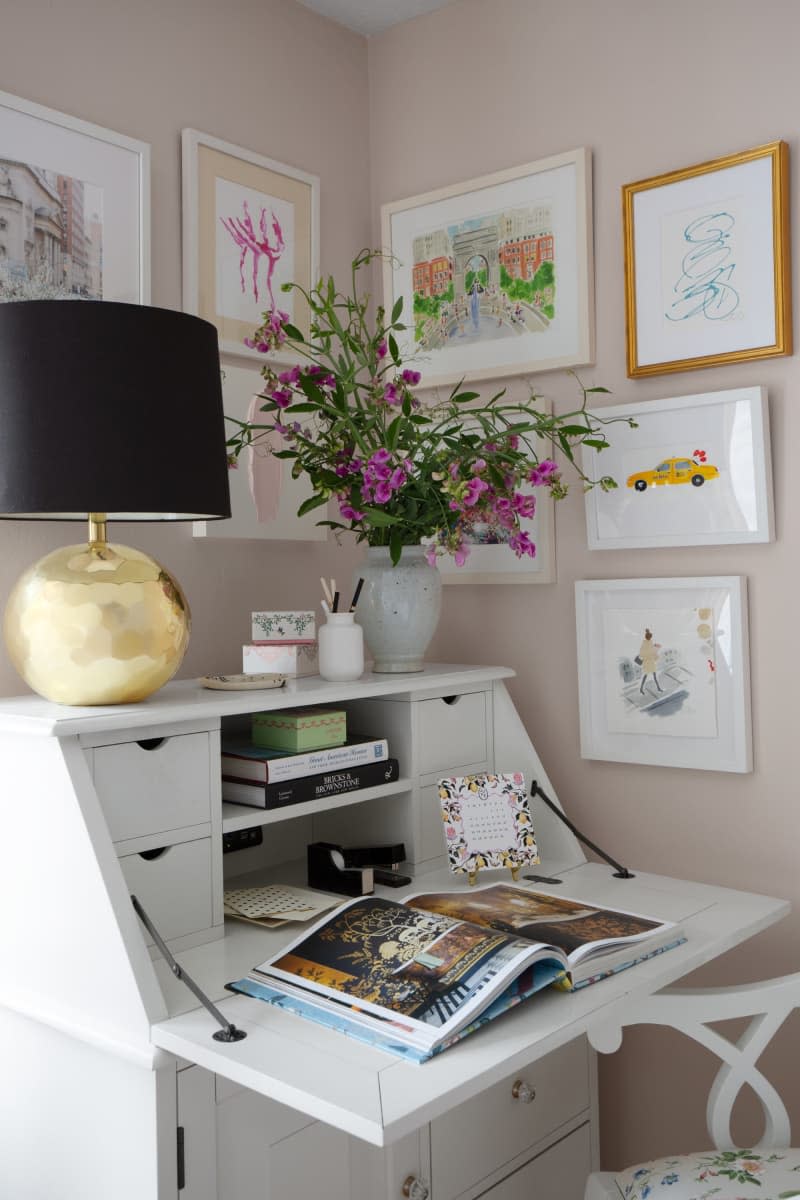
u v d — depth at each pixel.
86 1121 1.25
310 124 2.19
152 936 1.23
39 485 1.26
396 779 1.72
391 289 2.28
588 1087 1.84
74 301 1.28
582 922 1.40
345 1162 1.41
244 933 1.47
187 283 1.89
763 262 1.76
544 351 2.04
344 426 1.81
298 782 1.56
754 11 1.78
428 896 1.53
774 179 1.74
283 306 2.09
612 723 1.95
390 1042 1.08
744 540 1.78
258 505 1.99
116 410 1.29
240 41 2.03
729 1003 1.44
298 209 2.12
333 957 1.27
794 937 1.77
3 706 1.42
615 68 1.96
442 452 1.81
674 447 1.86
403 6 2.21
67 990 1.25
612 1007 1.22
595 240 1.99
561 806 2.04
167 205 1.88
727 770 1.81
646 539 1.90
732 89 1.81
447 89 2.21
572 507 2.02
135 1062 1.15
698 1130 1.88
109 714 1.31
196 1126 1.22
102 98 1.78
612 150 1.96
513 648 2.12
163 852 1.40
